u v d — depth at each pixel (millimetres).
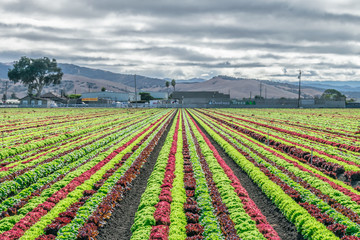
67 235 19469
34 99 198500
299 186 27109
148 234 19344
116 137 58781
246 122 90375
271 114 127500
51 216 22000
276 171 31922
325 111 148000
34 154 42562
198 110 163250
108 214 22953
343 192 25984
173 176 31047
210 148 45719
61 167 36125
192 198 25094
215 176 30672
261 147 44688
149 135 59531
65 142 52156
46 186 28344
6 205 24281
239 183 28719
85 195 26406
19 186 29031
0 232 20094
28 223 20859
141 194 28828
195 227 20172
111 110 160250
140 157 39188
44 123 88312
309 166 35438
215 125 80062
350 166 33625
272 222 22906
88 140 52562
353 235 18594
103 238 20922
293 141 52000
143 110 161375
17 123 87625
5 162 38000
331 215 21516
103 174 32031
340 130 71375
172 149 43531
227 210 22641
